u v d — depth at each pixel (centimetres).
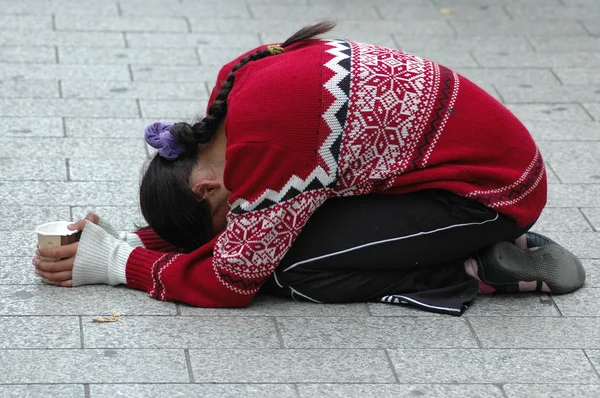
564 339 830
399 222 836
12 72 1345
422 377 764
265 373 757
